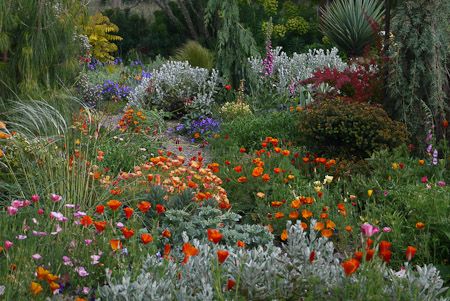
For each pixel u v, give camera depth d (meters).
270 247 3.94
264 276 3.49
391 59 7.96
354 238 5.22
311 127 7.77
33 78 9.19
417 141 7.75
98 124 7.64
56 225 4.03
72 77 10.13
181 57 14.61
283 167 6.78
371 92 8.35
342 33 15.72
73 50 9.91
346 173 6.79
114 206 3.73
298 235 3.76
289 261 3.70
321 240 3.83
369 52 8.89
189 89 11.71
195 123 9.89
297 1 21.95
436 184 6.08
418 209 5.29
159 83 12.03
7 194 5.65
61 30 9.56
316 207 5.61
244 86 12.05
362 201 6.20
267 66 12.02
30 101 8.74
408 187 5.85
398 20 7.80
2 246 3.84
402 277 3.44
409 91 7.80
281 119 8.96
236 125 9.09
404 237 5.09
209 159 8.40
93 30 19.36
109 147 7.31
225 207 5.18
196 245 3.86
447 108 7.87
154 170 6.36
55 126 7.14
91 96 11.76
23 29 9.30
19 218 4.36
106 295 3.31
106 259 3.79
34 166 5.88
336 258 3.73
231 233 4.81
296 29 20.00
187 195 5.42
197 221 4.93
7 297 3.17
